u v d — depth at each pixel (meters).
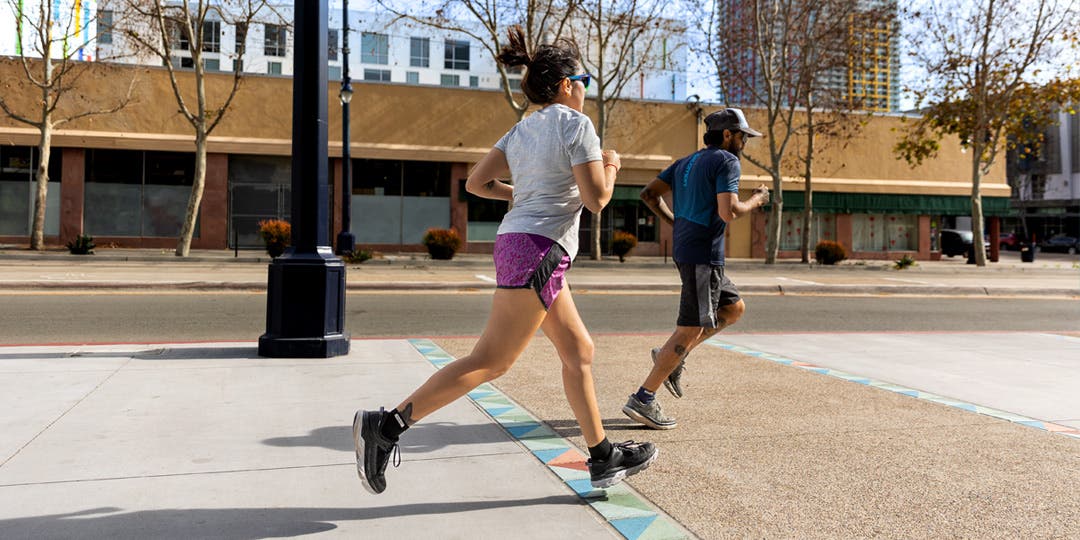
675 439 3.80
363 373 5.34
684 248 3.89
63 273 15.00
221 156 26.75
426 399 2.63
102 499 2.80
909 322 10.66
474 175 2.86
